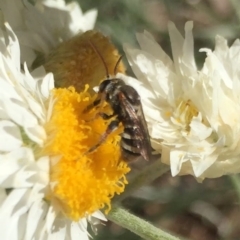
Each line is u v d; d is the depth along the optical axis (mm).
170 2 135
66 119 73
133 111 78
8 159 70
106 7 121
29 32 84
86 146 74
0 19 83
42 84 75
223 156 79
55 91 74
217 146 79
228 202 126
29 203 71
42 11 87
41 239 73
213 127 79
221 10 133
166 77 82
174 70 83
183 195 119
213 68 81
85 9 118
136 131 77
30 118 72
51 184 72
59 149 73
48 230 72
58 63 82
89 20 90
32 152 72
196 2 135
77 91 82
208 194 120
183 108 81
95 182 74
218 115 79
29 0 95
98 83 83
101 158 75
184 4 135
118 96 78
